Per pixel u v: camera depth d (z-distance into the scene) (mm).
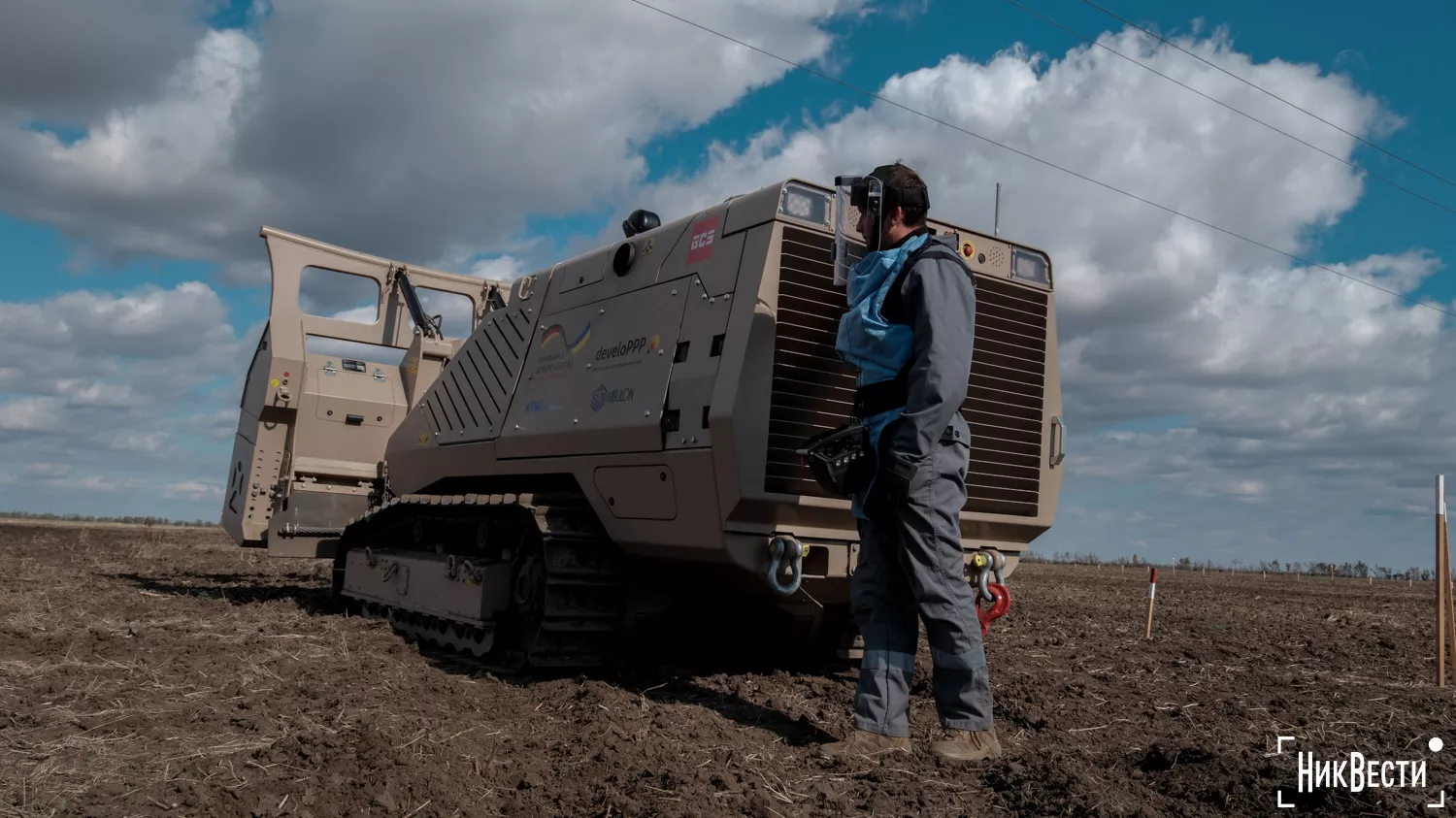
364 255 11508
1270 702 6801
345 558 10055
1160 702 6707
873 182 4707
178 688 5609
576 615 6367
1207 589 26578
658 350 6055
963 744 4508
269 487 10875
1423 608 19422
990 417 6160
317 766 4195
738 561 5516
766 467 5371
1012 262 6254
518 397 7422
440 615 7633
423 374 11336
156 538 26000
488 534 7699
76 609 9023
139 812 3578
